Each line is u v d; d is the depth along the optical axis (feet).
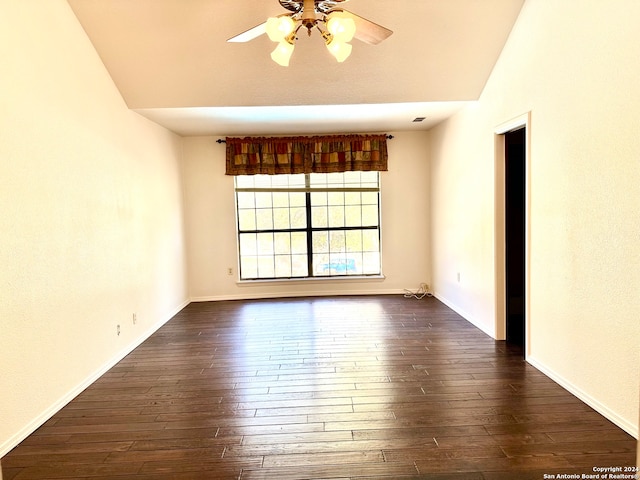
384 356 12.03
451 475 6.67
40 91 8.89
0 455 7.44
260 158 19.35
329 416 8.66
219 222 19.84
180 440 7.90
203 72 12.29
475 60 12.17
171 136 17.95
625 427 7.67
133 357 12.56
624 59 7.35
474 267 14.76
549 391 9.46
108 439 7.99
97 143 11.41
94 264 11.07
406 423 8.29
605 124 7.88
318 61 12.05
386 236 20.17
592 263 8.39
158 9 10.25
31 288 8.45
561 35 9.12
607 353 8.07
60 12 9.70
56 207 9.39
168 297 16.96
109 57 11.57
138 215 14.17
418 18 10.77
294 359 12.01
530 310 11.01
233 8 10.32
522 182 12.76
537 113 10.20
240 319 16.51
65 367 9.57
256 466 7.04
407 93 13.51
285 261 20.44
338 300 19.30
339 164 19.45
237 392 9.93
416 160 19.90
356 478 6.67
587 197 8.46
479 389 9.69
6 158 7.83
